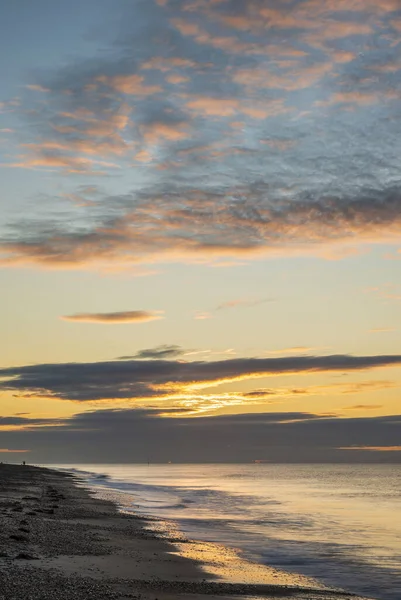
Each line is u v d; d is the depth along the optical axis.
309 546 38.53
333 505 77.31
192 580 25.67
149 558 30.45
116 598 20.75
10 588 21.00
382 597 24.34
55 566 26.09
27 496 70.81
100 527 42.97
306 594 23.94
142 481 147.75
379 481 176.25
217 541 39.78
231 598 22.39
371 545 39.38
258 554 34.94
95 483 127.06
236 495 94.75
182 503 74.94
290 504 77.38
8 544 30.77
